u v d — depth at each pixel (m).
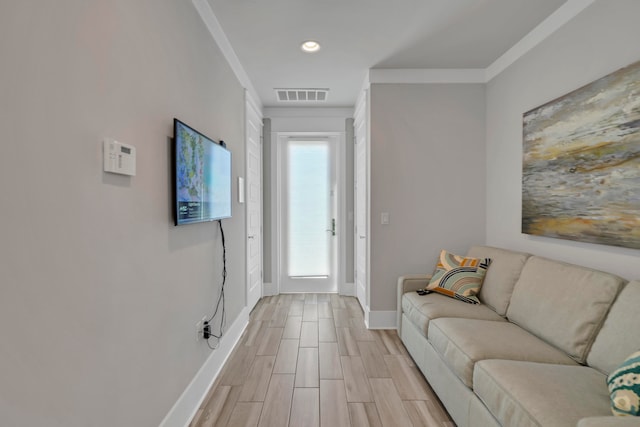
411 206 3.13
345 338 2.89
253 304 3.68
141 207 1.32
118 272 1.17
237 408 1.90
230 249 2.64
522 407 1.19
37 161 0.83
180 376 1.70
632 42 1.65
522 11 2.18
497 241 2.93
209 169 2.03
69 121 0.94
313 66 3.03
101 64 1.07
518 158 2.60
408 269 3.14
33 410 0.82
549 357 1.57
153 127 1.41
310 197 4.36
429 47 2.68
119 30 1.17
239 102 2.98
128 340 1.23
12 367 0.77
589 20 1.91
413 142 3.12
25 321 0.80
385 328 3.12
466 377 1.57
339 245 4.27
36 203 0.83
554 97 2.20
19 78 0.78
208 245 2.12
